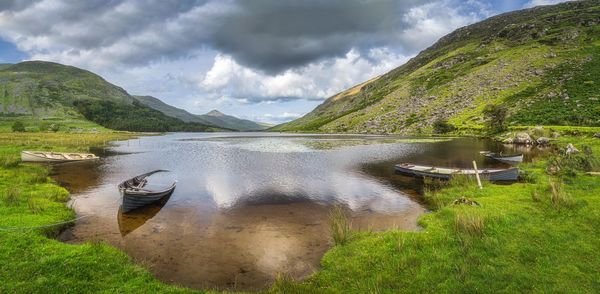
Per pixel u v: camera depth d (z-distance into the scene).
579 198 20.66
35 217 19.41
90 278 12.58
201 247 17.38
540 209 19.39
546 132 75.88
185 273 14.48
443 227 17.53
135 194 23.64
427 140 97.94
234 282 13.73
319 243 17.77
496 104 131.88
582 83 119.75
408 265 13.40
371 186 32.91
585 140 58.81
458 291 11.33
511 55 186.38
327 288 12.26
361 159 54.75
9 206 21.36
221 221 21.78
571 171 28.66
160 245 17.61
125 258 14.84
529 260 13.15
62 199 25.80
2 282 11.69
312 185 33.50
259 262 15.57
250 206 25.52
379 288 11.74
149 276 13.34
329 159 55.31
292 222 21.53
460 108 146.00
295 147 81.44
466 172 33.75
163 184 34.09
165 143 103.31
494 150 64.62
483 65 192.25
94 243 15.86
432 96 176.88
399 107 188.12
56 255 13.97
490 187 27.31
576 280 11.55
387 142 93.12
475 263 13.07
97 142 93.75
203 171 43.16
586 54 148.75
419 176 37.28
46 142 78.31
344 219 19.44
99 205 25.38
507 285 11.49
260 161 53.50
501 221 17.19
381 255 14.46
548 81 135.25
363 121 192.12
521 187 26.31
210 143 103.31
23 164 43.47
